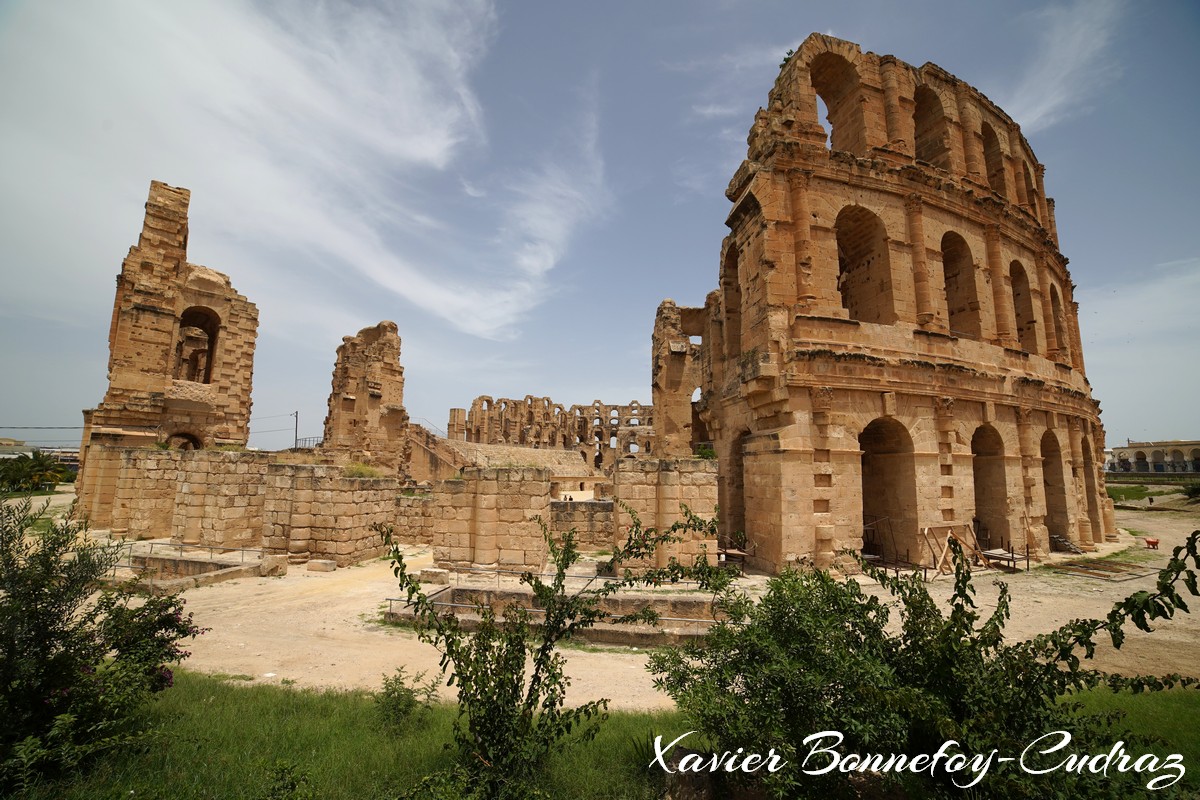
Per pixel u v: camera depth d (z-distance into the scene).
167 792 7.12
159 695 10.25
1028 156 39.41
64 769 7.23
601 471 88.94
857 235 29.59
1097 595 20.72
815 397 24.50
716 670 7.20
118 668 8.48
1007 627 16.62
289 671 12.55
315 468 24.86
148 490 30.05
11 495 8.13
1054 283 37.47
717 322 34.41
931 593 21.16
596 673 12.72
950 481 26.39
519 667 7.36
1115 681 6.03
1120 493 74.62
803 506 23.70
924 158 32.84
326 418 61.34
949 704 6.43
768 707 6.60
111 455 32.50
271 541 24.64
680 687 7.34
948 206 29.44
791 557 23.20
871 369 25.30
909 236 28.36
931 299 27.64
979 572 24.92
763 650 6.98
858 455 24.73
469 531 22.89
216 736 8.65
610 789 7.32
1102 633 15.91
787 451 23.84
